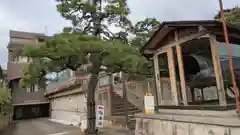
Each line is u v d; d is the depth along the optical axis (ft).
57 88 65.92
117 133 32.55
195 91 20.48
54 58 29.71
